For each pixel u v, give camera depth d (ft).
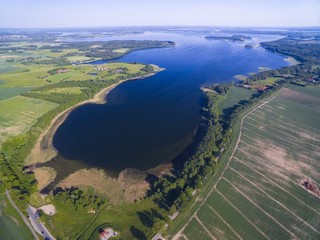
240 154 474.90
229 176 415.03
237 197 371.56
